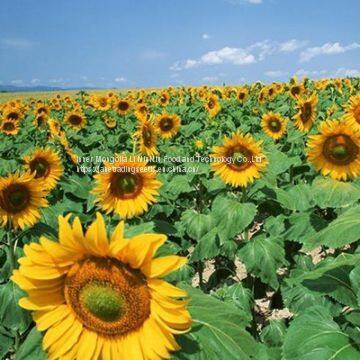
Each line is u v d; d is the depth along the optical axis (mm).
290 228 5199
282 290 4934
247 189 6262
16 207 4785
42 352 2291
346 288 3314
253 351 2396
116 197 4734
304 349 2754
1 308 4480
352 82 25625
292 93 16516
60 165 6762
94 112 23016
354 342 2771
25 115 24203
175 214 8180
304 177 8453
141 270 2090
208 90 27312
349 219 3021
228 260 6910
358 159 5207
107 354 2205
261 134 12422
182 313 2121
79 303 2227
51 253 2109
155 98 28578
